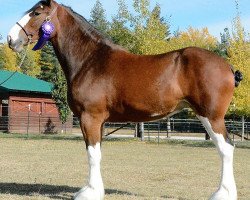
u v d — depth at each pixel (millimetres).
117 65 6703
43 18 7031
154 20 27016
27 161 14102
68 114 35094
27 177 10445
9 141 23875
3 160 14250
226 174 6234
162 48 26438
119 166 13086
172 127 35406
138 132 29953
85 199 6477
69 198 7320
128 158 15773
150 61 6602
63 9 7141
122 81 6574
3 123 35594
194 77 6289
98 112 6730
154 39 26891
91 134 6707
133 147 21422
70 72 7023
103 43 6973
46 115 37219
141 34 26719
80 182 9805
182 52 6488
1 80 36281
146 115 6605
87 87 6746
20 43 7023
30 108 36188
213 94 6211
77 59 6992
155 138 28891
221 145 6262
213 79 6219
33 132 35562
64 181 9930
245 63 24812
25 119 35312
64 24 7125
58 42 7137
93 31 7051
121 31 27078
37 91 35938
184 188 9141
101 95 6672
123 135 33656
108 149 19969
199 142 25641
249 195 8508
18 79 37156
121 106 6637
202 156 16969
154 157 16297
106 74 6691
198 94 6293
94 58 6898
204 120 6348
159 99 6430
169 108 6500
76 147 20547
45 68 71312
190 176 11102
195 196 8156
